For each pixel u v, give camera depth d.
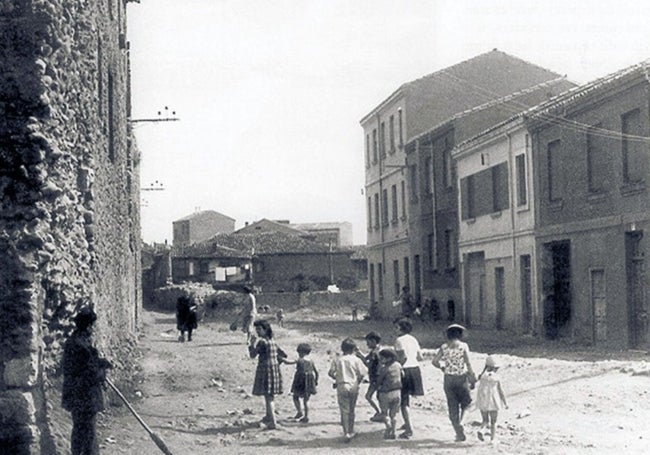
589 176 25.75
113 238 18.36
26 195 9.20
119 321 20.00
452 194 40.06
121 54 22.69
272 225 104.19
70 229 11.22
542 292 29.09
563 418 13.16
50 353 10.23
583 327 26.19
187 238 115.25
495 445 11.13
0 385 8.82
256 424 13.23
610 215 24.41
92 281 12.95
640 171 22.92
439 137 41.56
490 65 47.22
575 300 26.64
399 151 49.03
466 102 47.34
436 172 42.19
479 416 13.82
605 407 13.95
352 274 83.94
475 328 35.81
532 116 29.22
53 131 9.86
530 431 12.16
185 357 23.23
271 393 12.93
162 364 21.16
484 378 11.57
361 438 11.95
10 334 8.89
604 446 10.83
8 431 8.71
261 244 85.56
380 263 54.53
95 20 14.09
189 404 15.45
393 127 50.78
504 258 32.97
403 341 12.24
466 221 37.47
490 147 34.22
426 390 17.19
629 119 23.48
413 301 45.41
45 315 9.91
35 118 9.30
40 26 9.35
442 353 11.71
